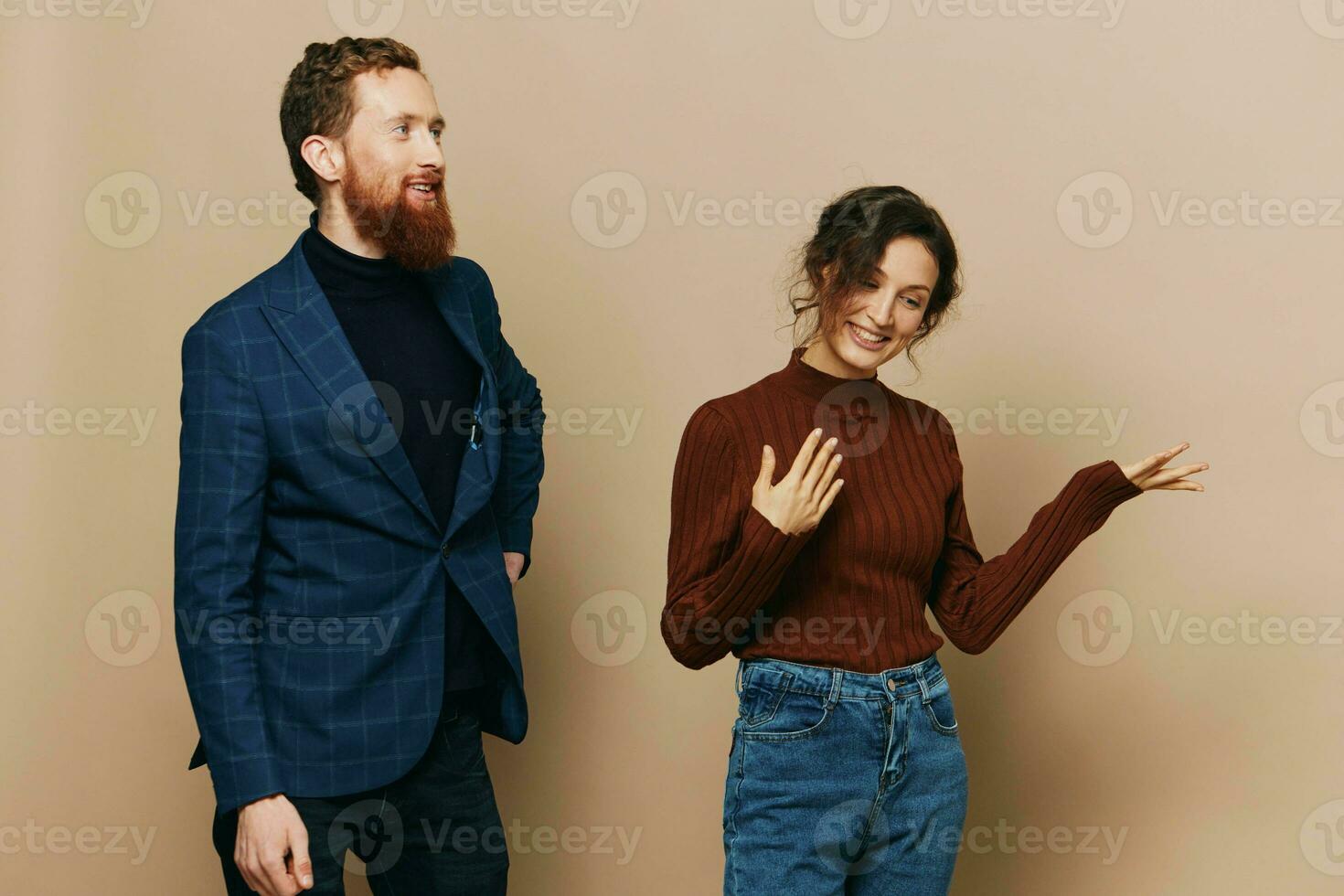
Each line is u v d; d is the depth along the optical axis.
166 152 2.36
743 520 1.50
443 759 1.69
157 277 2.37
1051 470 2.13
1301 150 2.04
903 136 2.17
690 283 2.26
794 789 1.46
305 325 1.58
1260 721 2.08
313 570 1.58
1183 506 2.10
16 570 2.40
